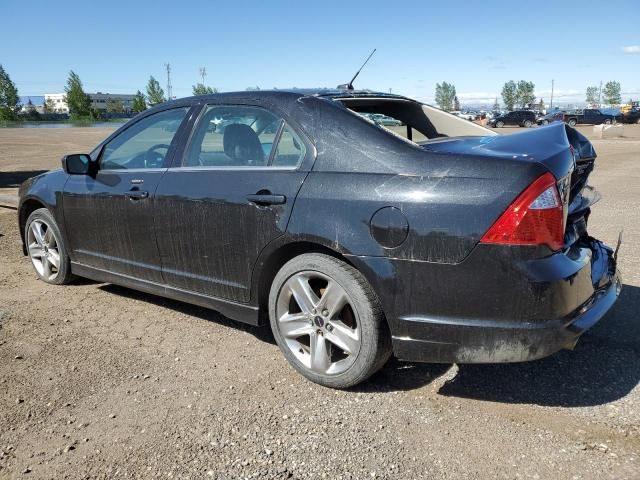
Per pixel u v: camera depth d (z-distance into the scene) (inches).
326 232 121.5
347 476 98.9
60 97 6122.1
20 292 196.2
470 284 109.0
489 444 107.2
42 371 137.9
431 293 112.4
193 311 179.0
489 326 109.2
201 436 110.8
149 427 113.9
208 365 141.3
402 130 178.5
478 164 110.7
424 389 128.7
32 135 1493.6
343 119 128.7
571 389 127.1
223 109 150.6
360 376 123.6
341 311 126.5
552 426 112.8
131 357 145.8
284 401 124.0
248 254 136.3
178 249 152.2
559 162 112.2
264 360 144.2
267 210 131.1
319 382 130.2
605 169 568.1
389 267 115.1
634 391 125.4
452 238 109.0
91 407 121.6
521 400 123.0
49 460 103.8
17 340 155.9
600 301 120.3
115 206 167.2
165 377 135.0
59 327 165.5
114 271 176.1
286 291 133.5
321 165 126.5
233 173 140.8
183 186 149.2
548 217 106.3
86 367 140.0
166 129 163.9
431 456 104.0
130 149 171.5
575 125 1973.4
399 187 115.2
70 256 191.5
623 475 97.5
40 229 202.7
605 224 293.4
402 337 117.0
